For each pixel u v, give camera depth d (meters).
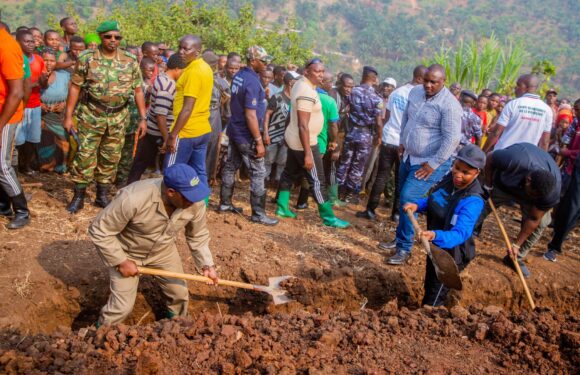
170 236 4.46
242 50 22.03
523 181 5.71
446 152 5.74
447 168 6.00
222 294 5.57
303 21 197.25
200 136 5.93
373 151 8.61
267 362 3.81
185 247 5.82
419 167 5.98
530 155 5.66
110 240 4.25
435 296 5.16
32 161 7.47
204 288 5.52
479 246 6.95
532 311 4.74
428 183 5.94
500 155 5.80
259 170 6.64
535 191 5.64
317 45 188.62
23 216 5.72
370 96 7.80
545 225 6.24
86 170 6.16
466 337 4.38
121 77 6.00
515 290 6.21
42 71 7.00
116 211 4.14
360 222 7.46
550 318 4.53
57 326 4.56
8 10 133.88
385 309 4.87
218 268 5.64
